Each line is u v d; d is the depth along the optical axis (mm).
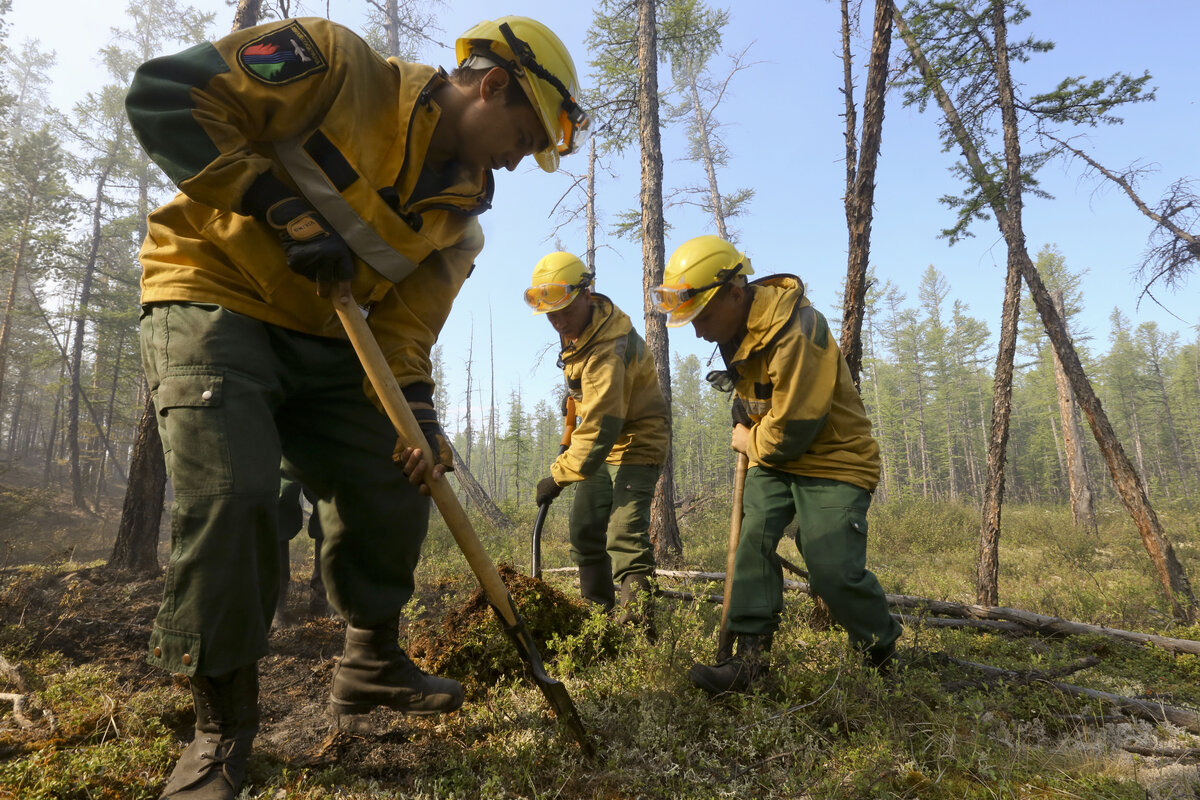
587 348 3406
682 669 2520
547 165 1918
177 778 1500
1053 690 2590
